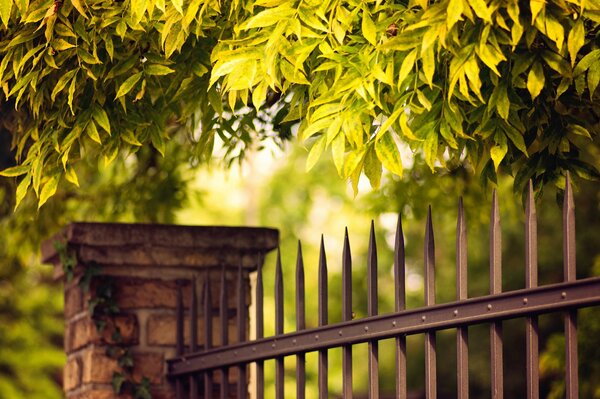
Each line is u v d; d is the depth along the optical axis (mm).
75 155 6855
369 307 5902
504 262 24656
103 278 7969
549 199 19500
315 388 31828
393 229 29234
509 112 5898
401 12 5812
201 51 6672
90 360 7902
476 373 26172
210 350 7301
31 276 25500
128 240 7910
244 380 7027
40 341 24766
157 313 8031
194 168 10883
